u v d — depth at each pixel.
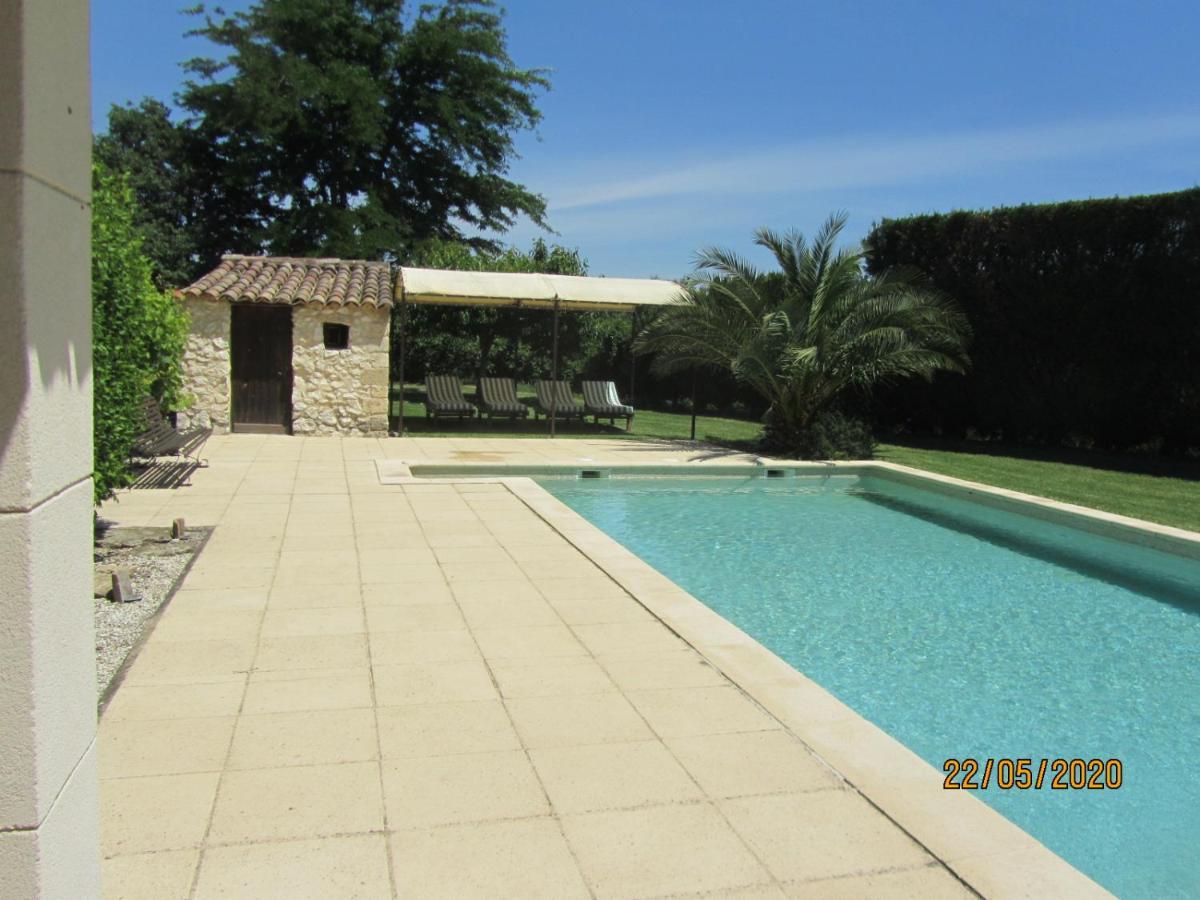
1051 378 16.06
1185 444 14.84
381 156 30.89
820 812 3.14
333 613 5.32
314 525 7.81
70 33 1.84
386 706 3.97
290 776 3.29
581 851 2.87
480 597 5.77
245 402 15.06
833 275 14.52
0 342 1.62
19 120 1.59
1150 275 14.41
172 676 4.24
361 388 15.19
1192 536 8.52
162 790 3.15
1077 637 6.55
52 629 1.78
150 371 7.73
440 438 15.52
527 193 33.12
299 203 29.59
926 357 14.35
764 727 3.84
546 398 18.48
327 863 2.75
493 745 3.61
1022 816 3.96
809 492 12.63
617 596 5.84
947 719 5.05
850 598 7.42
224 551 6.77
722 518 10.69
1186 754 4.64
